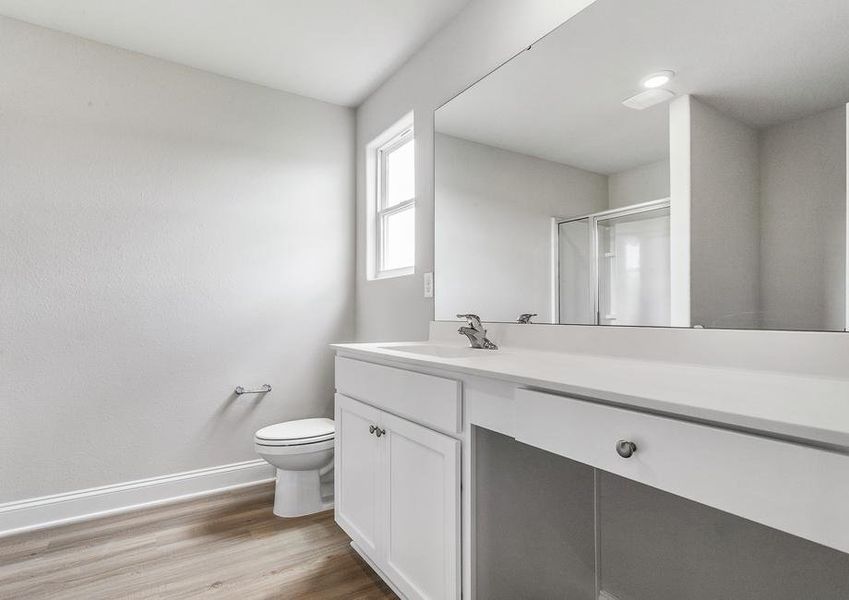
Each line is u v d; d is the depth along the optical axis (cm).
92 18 207
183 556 179
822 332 96
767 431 64
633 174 131
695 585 124
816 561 102
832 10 94
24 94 208
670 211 122
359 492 170
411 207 253
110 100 227
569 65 150
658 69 125
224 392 253
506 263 176
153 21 209
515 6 172
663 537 132
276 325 269
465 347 182
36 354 209
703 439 71
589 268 145
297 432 220
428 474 131
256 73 255
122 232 229
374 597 153
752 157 106
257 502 233
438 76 216
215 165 253
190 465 244
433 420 129
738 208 108
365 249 287
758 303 105
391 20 209
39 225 211
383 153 285
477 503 119
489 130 184
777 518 62
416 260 232
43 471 210
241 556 179
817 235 96
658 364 123
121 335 228
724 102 111
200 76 250
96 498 219
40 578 164
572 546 142
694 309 117
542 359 138
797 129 99
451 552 121
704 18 115
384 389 155
